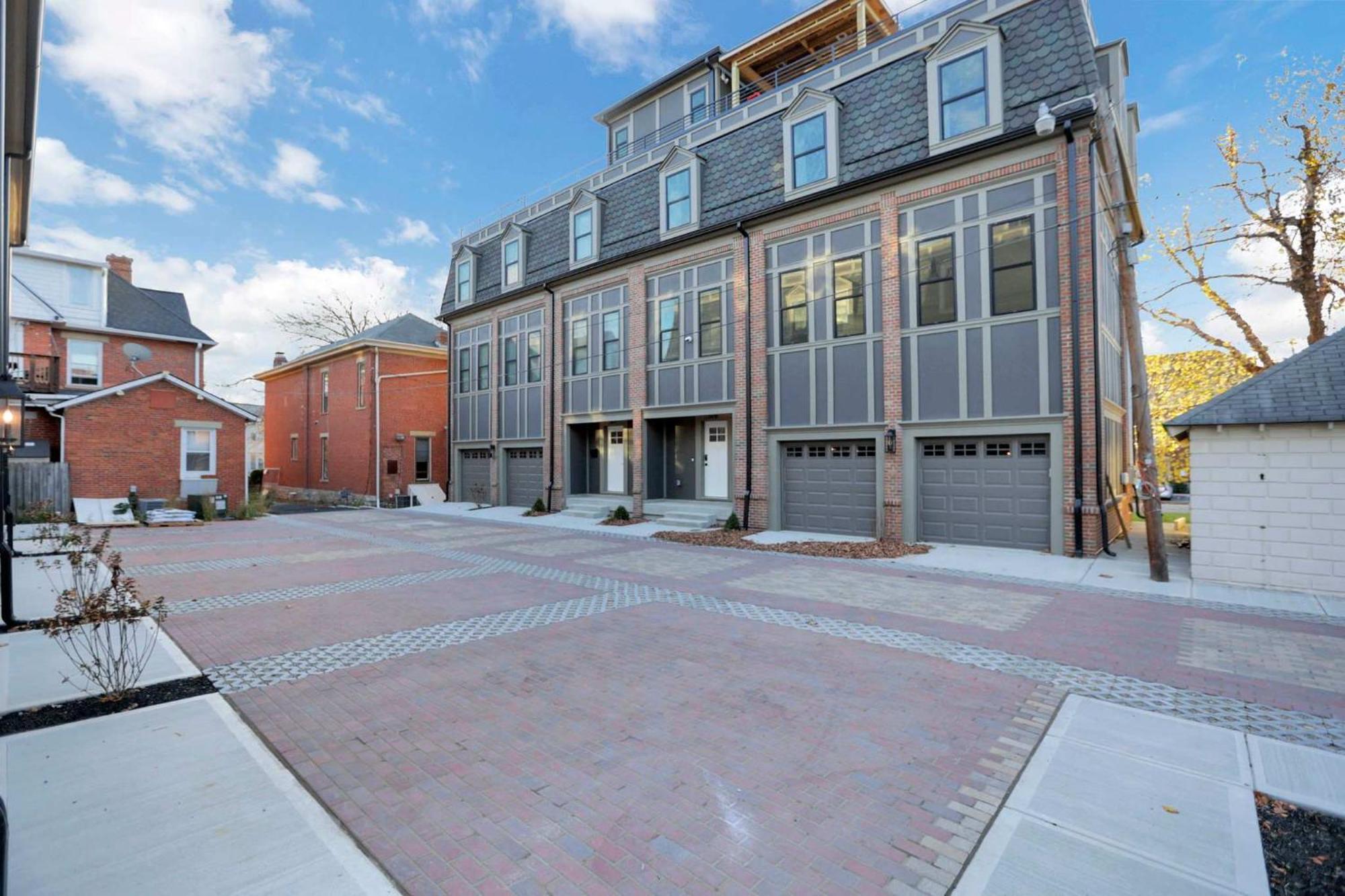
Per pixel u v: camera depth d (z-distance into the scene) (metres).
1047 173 10.96
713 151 16.02
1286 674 5.18
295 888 2.53
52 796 3.24
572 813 3.12
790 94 14.64
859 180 12.77
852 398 13.23
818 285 13.80
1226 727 4.18
